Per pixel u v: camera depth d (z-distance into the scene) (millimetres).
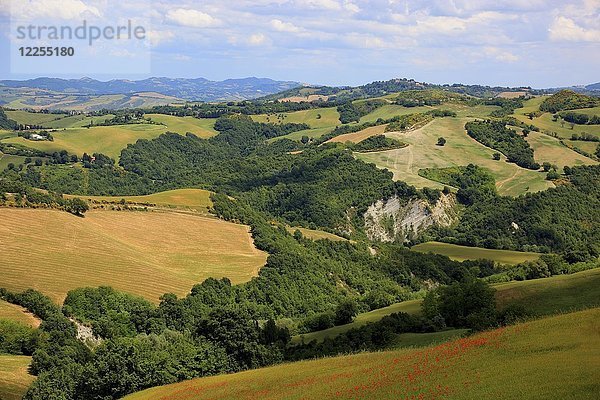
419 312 89062
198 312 91750
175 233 125000
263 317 98000
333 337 80562
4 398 61500
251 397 49562
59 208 118062
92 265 102375
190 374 68062
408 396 36531
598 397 28938
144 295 96438
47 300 86500
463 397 33344
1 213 109812
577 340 40219
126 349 68312
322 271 123125
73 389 64750
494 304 81125
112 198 134375
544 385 31906
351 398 40094
